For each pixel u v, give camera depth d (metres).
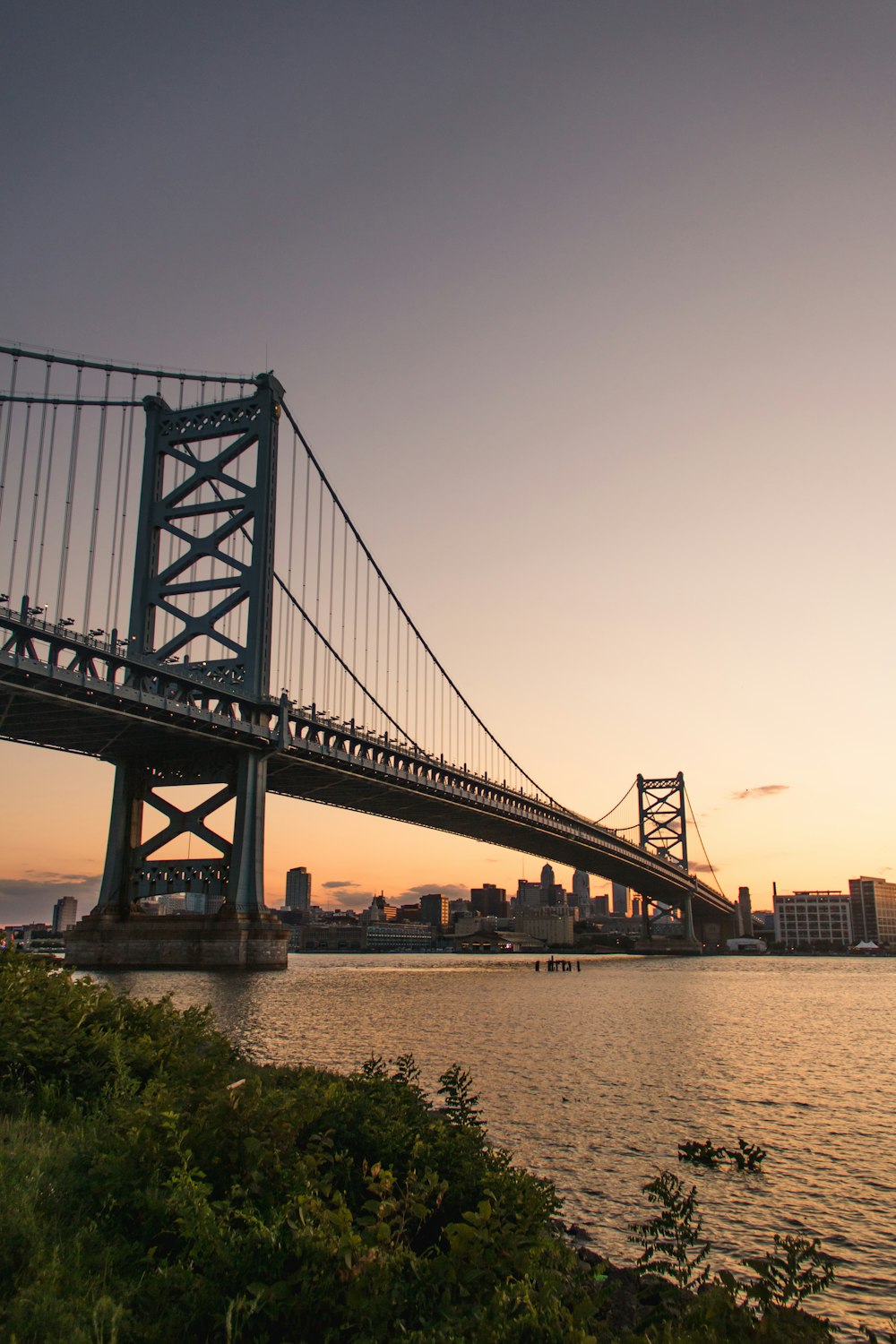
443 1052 37.50
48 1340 6.79
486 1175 11.02
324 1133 11.88
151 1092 12.42
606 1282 11.30
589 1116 25.52
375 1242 8.70
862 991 95.69
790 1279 8.77
